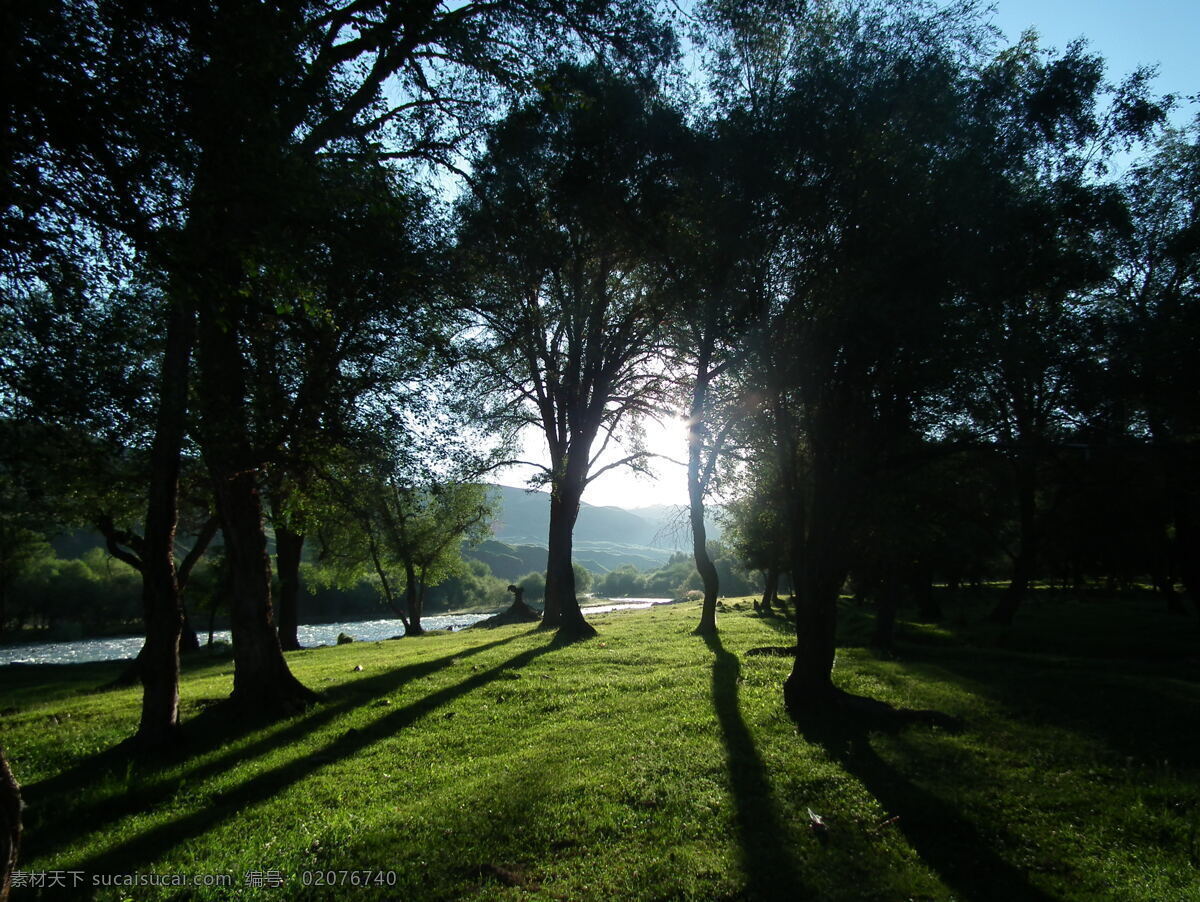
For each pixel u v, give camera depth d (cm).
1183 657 1744
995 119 1000
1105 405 1152
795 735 934
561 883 570
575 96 1098
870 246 977
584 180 1174
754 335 1032
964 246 932
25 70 506
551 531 2602
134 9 566
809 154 1009
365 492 1321
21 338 835
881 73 990
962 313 941
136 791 852
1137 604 3806
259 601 1291
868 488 1083
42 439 862
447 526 3541
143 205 623
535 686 1353
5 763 485
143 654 1061
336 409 1179
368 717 1184
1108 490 1802
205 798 831
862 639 2089
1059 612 3256
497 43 1191
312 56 848
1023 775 777
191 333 1004
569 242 1703
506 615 3828
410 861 620
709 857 601
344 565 3884
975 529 2433
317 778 878
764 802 714
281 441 1134
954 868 580
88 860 660
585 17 1197
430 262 1289
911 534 1673
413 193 1173
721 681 1296
